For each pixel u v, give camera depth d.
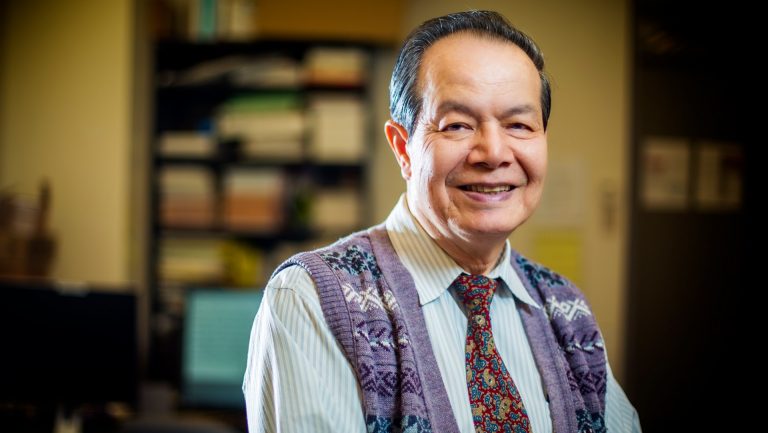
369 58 3.64
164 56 3.68
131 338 2.34
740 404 3.75
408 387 0.83
